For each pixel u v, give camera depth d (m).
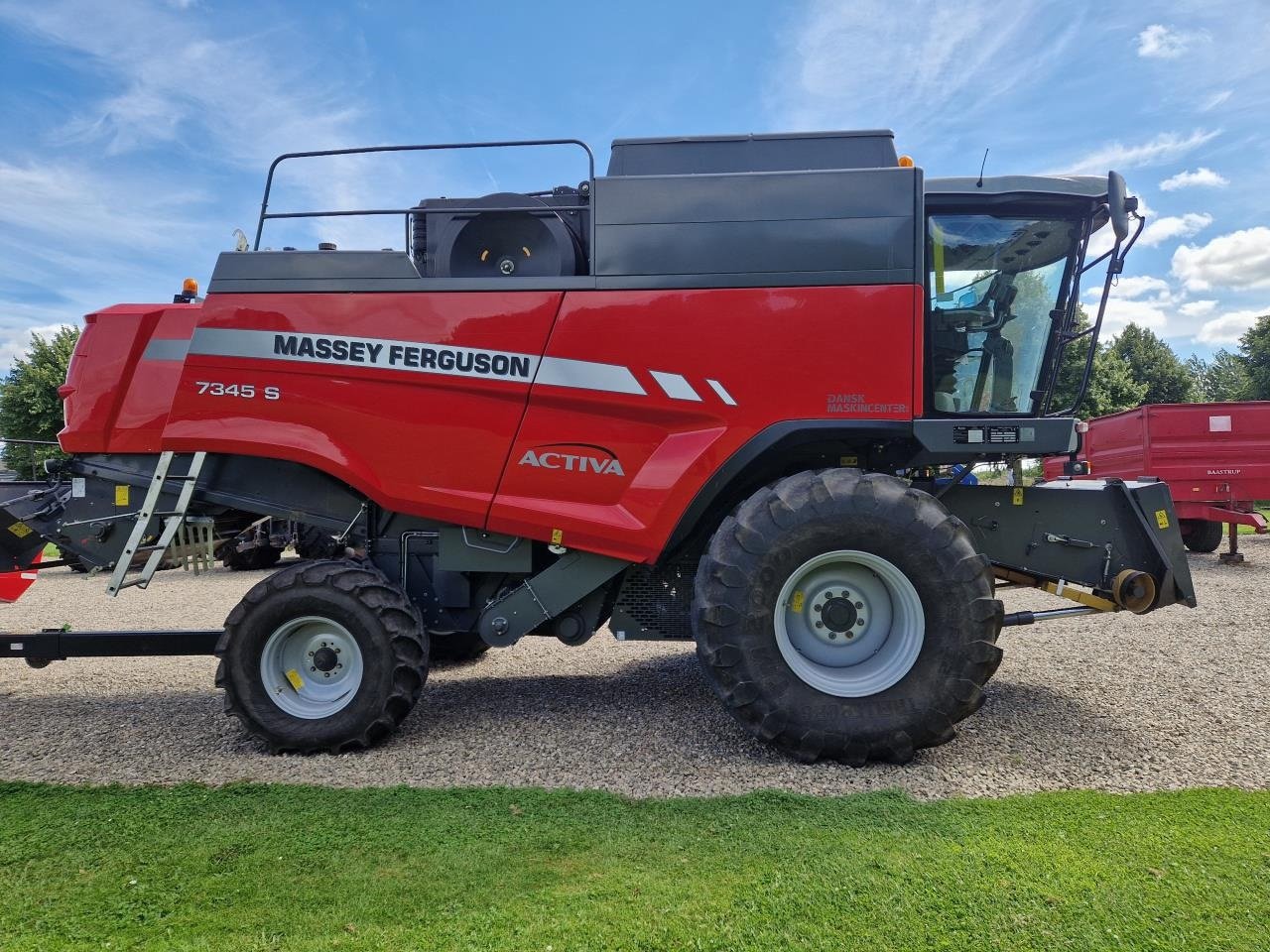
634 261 3.60
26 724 4.11
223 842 2.64
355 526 3.99
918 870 2.36
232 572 10.95
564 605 3.80
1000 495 4.07
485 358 3.67
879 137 3.84
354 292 3.76
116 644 4.07
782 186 3.55
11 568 4.63
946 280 3.81
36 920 2.18
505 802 2.96
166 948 2.03
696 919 2.12
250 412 3.79
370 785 3.20
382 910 2.20
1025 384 3.90
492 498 3.69
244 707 3.62
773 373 3.52
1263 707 3.98
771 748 3.56
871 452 3.94
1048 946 1.98
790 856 2.47
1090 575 3.99
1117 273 3.62
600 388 3.60
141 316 4.21
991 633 3.33
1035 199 3.69
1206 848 2.48
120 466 4.17
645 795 3.06
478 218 3.82
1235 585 7.94
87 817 2.86
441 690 4.69
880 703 3.33
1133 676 4.63
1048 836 2.58
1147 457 10.23
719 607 3.34
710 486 3.54
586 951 1.99
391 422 3.72
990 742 3.60
